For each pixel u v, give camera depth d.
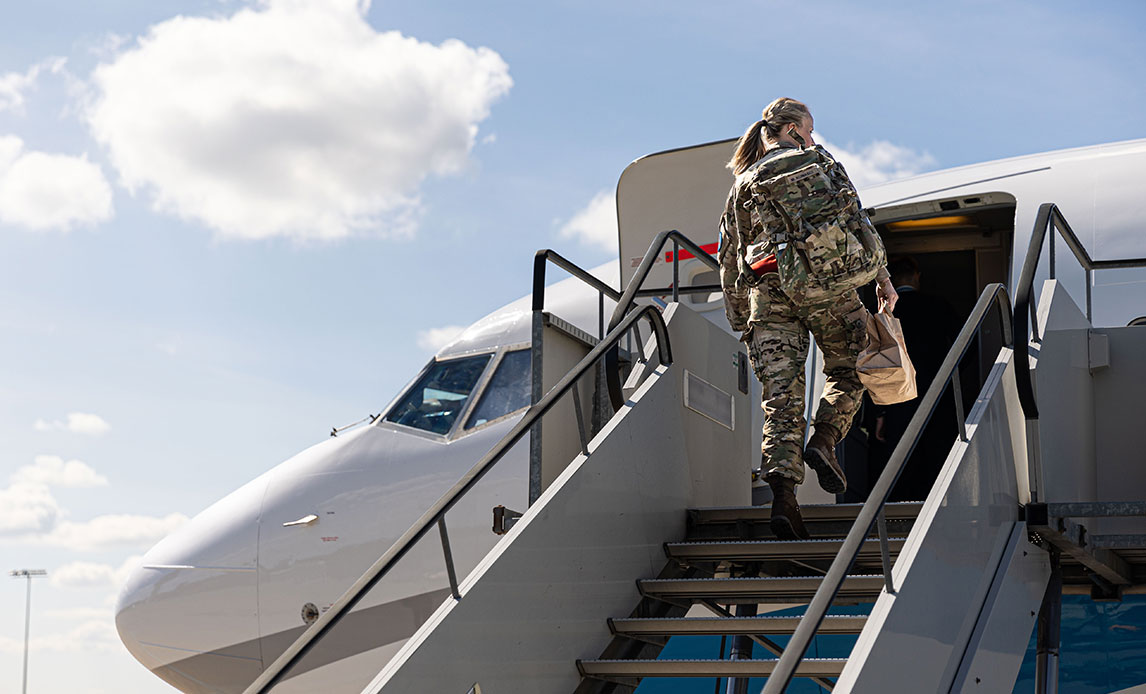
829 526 4.87
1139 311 6.71
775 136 4.64
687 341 5.42
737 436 5.89
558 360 5.98
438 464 6.95
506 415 7.01
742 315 4.84
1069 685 6.03
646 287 7.36
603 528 4.54
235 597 7.16
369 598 6.77
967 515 3.80
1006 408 4.34
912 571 3.35
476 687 3.84
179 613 7.32
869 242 4.32
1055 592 4.53
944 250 8.32
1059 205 7.31
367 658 6.73
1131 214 7.10
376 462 7.15
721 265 4.86
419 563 6.71
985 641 3.74
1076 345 5.34
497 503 6.60
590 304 8.25
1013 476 4.33
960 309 8.30
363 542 6.88
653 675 4.12
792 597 4.34
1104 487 5.45
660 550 4.89
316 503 7.13
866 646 3.07
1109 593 5.35
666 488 5.02
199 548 7.42
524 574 4.12
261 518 7.27
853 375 4.57
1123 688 5.91
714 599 4.50
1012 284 6.95
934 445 7.09
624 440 4.74
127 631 7.55
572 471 4.44
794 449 4.50
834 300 4.42
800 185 4.33
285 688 6.95
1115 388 5.57
